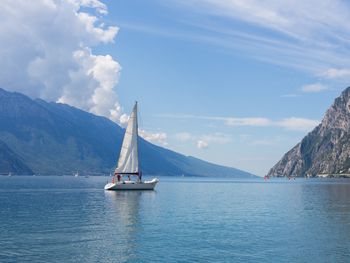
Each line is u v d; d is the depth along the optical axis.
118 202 93.06
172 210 76.81
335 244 44.38
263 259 38.03
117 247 42.28
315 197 122.38
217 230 53.03
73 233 49.94
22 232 50.34
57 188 164.75
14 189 153.88
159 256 38.78
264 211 76.94
